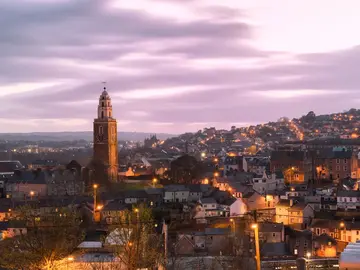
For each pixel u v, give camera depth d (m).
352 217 167.75
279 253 138.00
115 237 96.88
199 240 144.38
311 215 175.00
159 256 93.06
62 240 84.56
